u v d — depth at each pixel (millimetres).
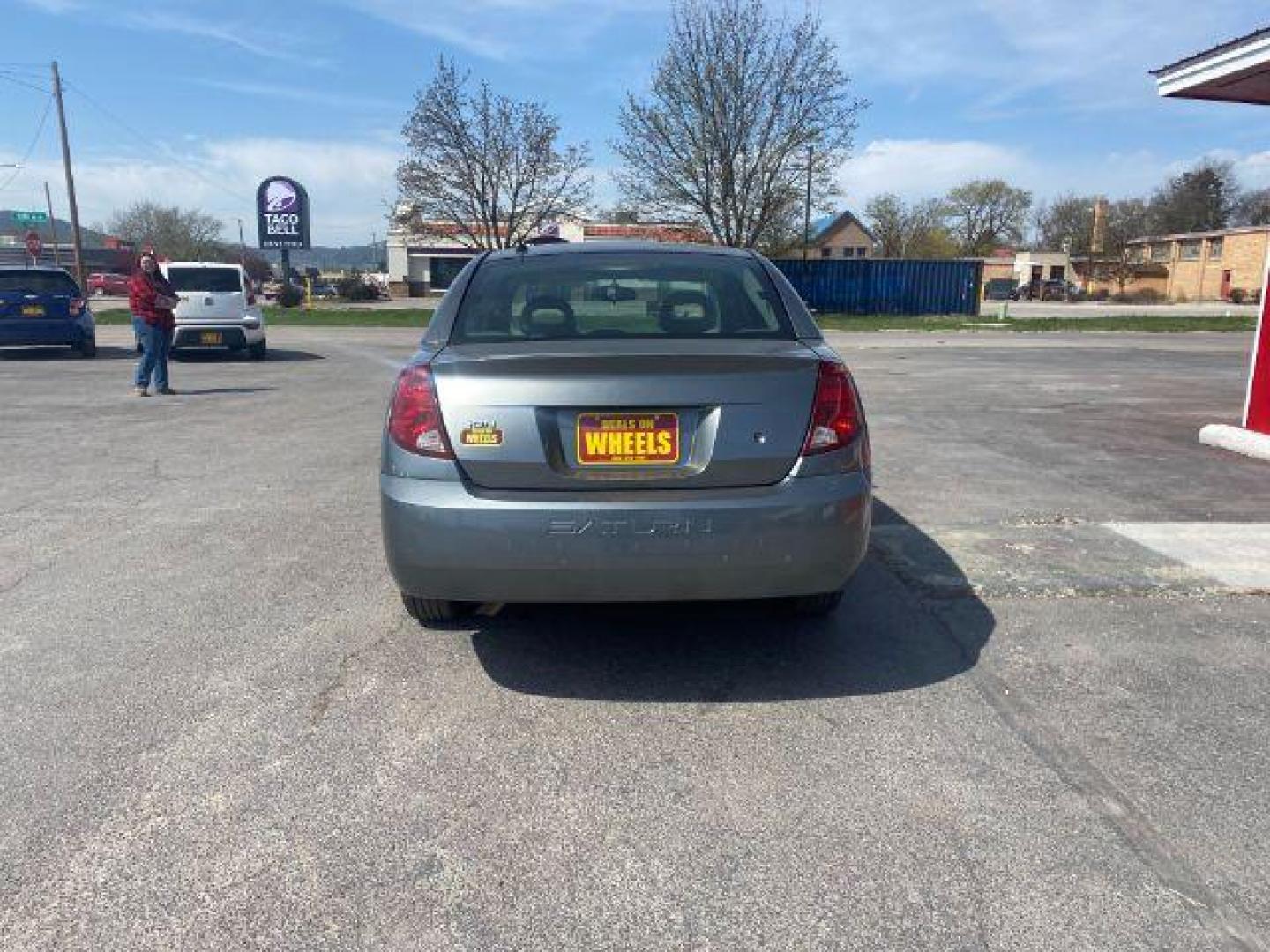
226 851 2461
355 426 9086
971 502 6043
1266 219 87375
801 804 2689
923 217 86062
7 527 5441
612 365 3156
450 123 33688
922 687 3426
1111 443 8164
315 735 3059
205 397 11227
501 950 2127
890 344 21906
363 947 2131
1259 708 3256
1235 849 2482
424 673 3527
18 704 3244
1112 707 3266
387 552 3311
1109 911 2250
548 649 3756
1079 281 78062
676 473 3172
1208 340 23656
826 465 3227
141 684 3404
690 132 34406
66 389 11891
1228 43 7309
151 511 5805
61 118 37219
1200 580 4520
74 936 2150
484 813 2645
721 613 4125
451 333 3713
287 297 39500
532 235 35500
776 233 36438
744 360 3197
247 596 4312
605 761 2922
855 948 2133
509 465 3160
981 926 2199
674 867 2412
